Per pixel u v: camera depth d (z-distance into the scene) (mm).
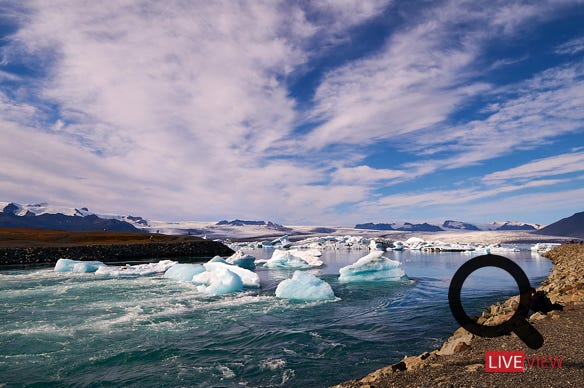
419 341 12039
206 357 10922
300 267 42500
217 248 75000
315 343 12117
